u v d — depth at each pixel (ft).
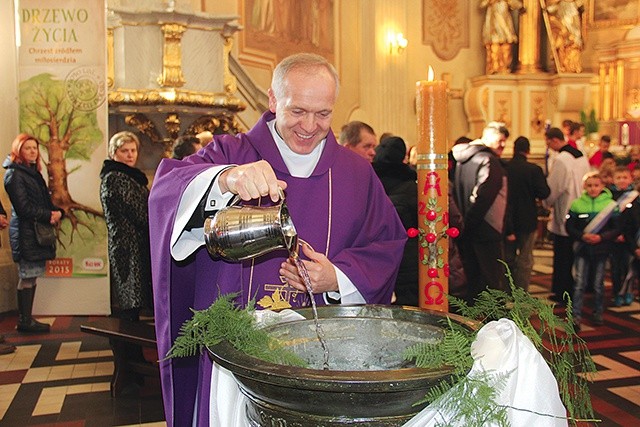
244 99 24.90
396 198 11.44
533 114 37.55
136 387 13.10
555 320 4.76
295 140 6.25
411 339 4.81
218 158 6.38
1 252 19.49
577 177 19.80
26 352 15.46
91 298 18.13
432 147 6.97
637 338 16.66
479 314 5.10
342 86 33.40
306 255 6.01
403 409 3.74
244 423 4.83
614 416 11.64
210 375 5.71
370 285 6.21
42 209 16.61
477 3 38.91
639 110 37.86
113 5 19.29
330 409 3.66
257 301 6.19
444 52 38.22
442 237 7.03
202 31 19.62
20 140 16.40
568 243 19.70
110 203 13.91
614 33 39.24
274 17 28.76
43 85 17.49
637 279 23.70
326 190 6.65
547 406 4.28
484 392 3.70
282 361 4.33
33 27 17.42
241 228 4.97
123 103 18.60
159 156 20.03
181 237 5.60
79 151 17.66
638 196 19.17
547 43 38.29
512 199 18.52
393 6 35.09
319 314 5.11
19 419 11.60
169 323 5.76
